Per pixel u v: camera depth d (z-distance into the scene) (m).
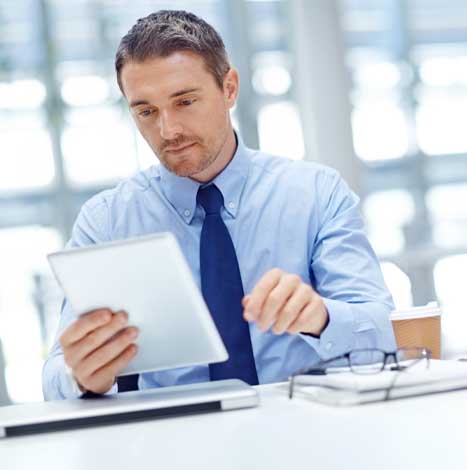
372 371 1.29
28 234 4.60
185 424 1.14
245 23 4.87
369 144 5.00
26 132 4.61
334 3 4.91
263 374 1.84
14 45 4.61
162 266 1.17
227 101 1.89
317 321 1.48
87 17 4.69
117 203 2.03
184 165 1.80
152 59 1.72
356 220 1.97
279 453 0.88
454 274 5.04
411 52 5.13
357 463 0.82
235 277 1.79
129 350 1.34
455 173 5.12
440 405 1.10
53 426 1.21
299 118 4.91
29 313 4.54
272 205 1.96
